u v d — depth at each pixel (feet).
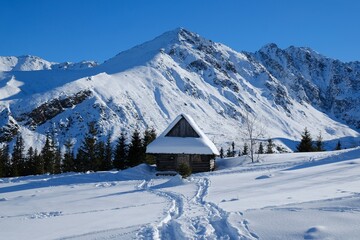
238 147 572.10
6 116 523.70
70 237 36.96
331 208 37.19
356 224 30.37
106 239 33.76
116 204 68.39
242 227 31.91
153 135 237.66
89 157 241.55
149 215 49.60
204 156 166.30
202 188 85.97
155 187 99.30
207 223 35.68
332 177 85.66
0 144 476.54
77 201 76.89
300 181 82.12
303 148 243.40
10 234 42.37
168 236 33.40
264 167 141.90
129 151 226.38
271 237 28.71
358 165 108.99
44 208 69.67
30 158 268.00
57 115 569.64
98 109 606.55
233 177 106.32
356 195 49.24
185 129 173.58
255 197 59.72
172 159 166.91
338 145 289.94
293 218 33.55
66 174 158.71
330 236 27.66
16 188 124.16
